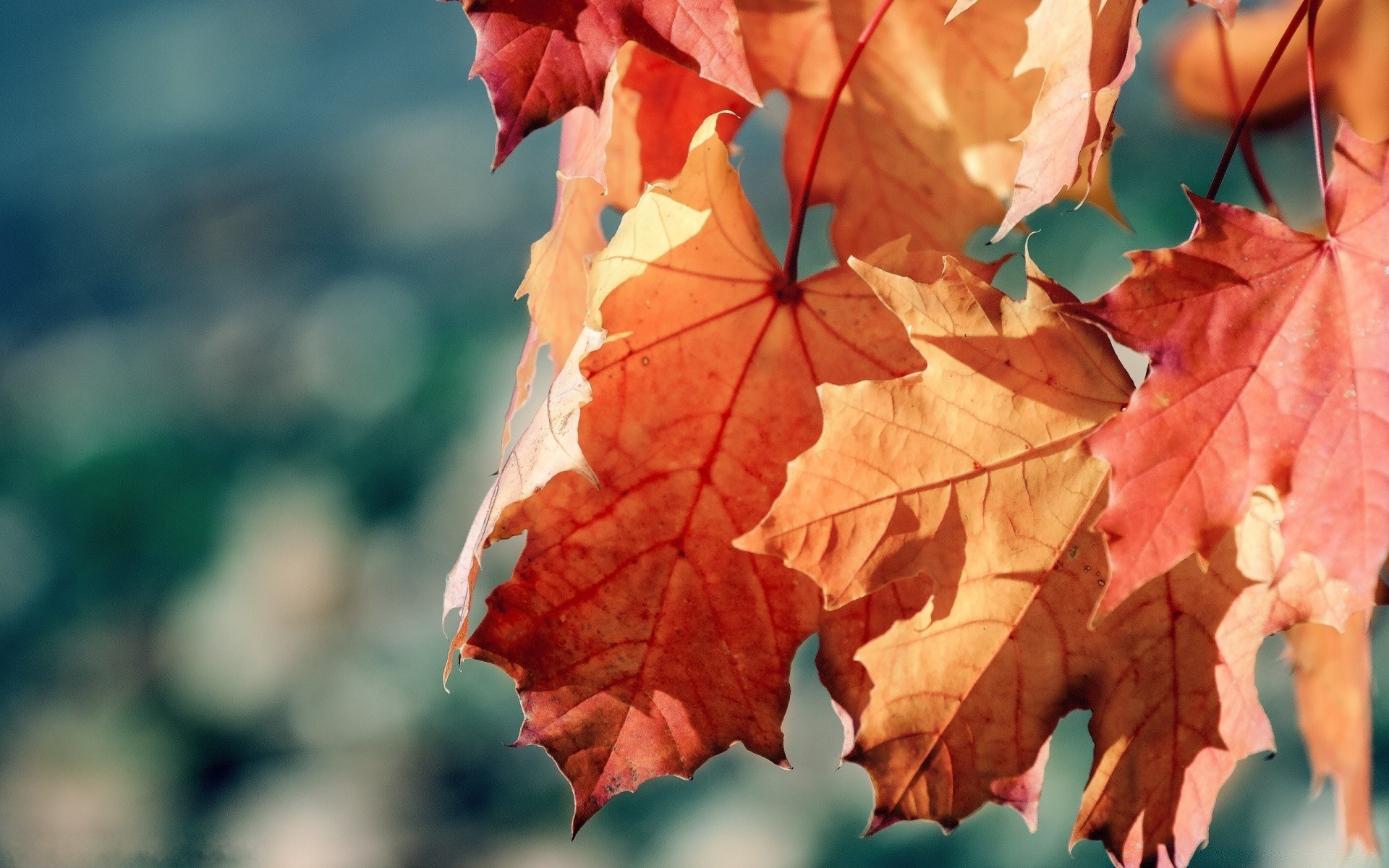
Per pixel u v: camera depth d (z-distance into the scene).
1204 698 0.83
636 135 0.89
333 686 2.69
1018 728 0.83
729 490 0.84
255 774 2.59
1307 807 1.77
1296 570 0.82
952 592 0.82
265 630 2.81
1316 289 0.80
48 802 2.50
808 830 2.13
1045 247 2.20
